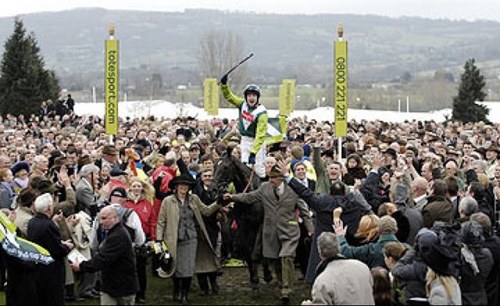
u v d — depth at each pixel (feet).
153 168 70.18
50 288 45.73
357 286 37.63
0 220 46.21
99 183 62.59
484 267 43.39
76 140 91.20
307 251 58.49
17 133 105.19
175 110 259.19
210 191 55.98
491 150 81.66
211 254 55.36
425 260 39.34
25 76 199.52
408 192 55.67
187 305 53.52
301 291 57.16
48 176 62.59
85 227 54.24
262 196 54.13
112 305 43.11
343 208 50.90
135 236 50.47
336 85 80.38
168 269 52.85
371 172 58.85
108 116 85.15
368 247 45.73
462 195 56.08
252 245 55.47
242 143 61.52
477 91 214.07
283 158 65.31
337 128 80.38
